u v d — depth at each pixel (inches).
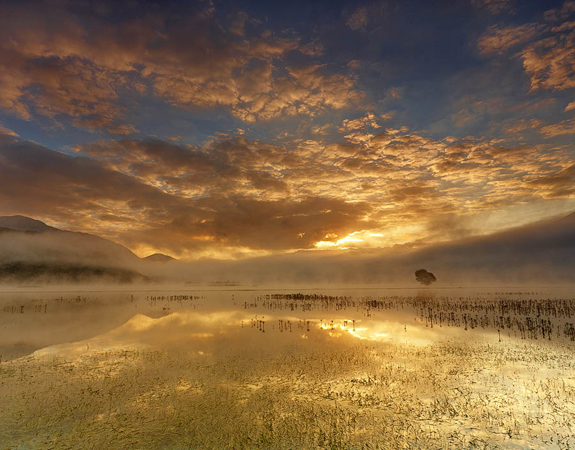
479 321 1697.8
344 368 898.7
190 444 532.4
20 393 732.0
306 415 628.4
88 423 597.9
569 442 528.7
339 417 620.1
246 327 1555.1
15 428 578.9
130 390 748.0
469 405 665.6
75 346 1172.5
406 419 611.2
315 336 1325.0
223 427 583.8
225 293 4451.3
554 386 761.0
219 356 1021.8
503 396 708.7
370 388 757.3
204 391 742.5
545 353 1043.9
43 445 527.5
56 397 709.9
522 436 548.4
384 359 984.3
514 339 1251.8
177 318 1888.5
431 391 739.4
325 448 521.3
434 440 541.0
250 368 901.2
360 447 523.5
